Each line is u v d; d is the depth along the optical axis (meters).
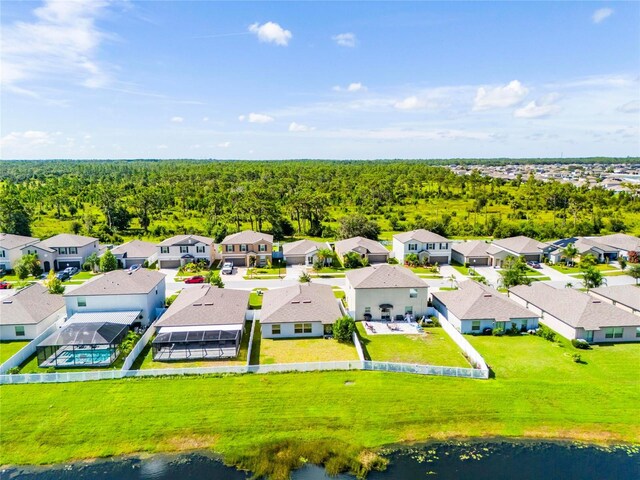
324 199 126.88
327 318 49.22
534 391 38.25
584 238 92.94
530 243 86.19
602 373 41.31
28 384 38.22
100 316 50.25
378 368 41.12
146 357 43.72
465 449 32.50
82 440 32.72
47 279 72.06
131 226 121.69
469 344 45.12
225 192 150.88
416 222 115.75
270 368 40.62
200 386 38.41
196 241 82.88
